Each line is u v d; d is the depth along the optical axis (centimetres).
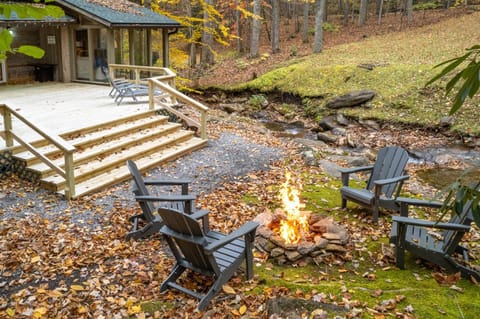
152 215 512
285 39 2733
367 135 1271
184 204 514
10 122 687
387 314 338
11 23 1048
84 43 1409
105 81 1392
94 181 689
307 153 926
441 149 1109
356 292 376
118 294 400
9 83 1372
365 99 1465
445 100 1341
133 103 1075
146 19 1459
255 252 471
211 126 1179
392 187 593
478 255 477
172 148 890
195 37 2061
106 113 948
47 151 714
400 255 438
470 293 380
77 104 1049
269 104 1731
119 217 573
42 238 507
